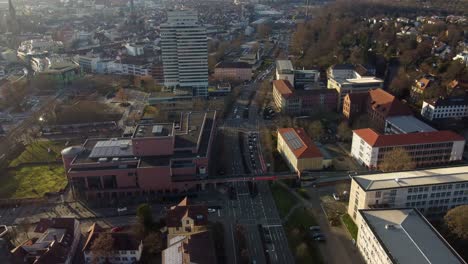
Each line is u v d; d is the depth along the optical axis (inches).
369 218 6909.5
